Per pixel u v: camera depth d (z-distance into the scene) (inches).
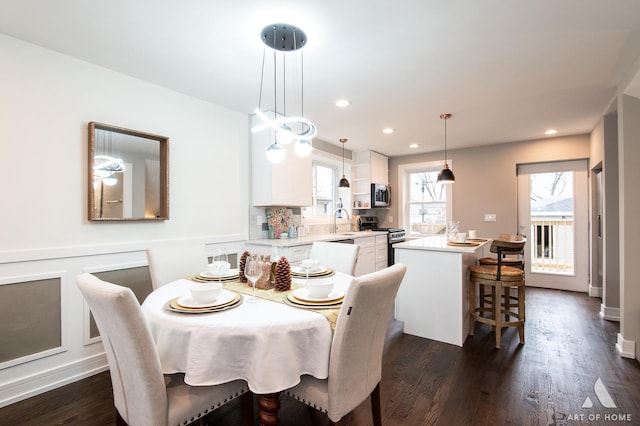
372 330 52.8
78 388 83.0
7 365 76.2
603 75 99.7
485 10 67.9
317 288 59.8
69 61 88.0
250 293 65.8
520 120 147.9
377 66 94.2
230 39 79.4
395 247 120.4
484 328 123.4
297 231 163.9
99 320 46.4
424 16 69.9
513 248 102.7
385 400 75.2
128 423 47.6
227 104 127.8
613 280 130.7
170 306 55.6
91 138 90.2
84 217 90.5
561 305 151.7
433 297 112.2
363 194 219.6
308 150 80.7
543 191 189.5
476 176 205.6
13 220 78.4
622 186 98.3
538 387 80.1
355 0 64.4
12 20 71.2
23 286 79.5
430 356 98.4
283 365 48.5
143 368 43.4
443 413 70.3
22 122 80.0
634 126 96.4
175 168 113.7
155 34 77.1
